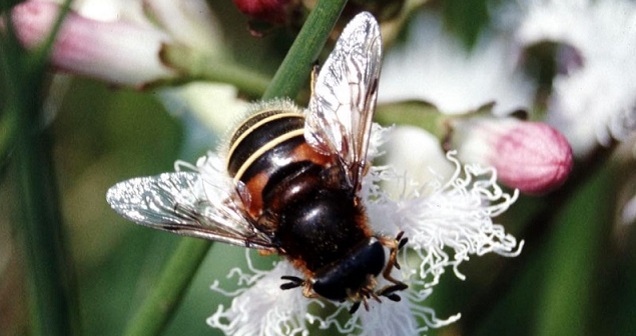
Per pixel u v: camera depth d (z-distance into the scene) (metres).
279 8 0.13
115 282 0.15
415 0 0.13
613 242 0.15
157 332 0.13
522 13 0.15
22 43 0.13
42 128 0.12
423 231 0.13
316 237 0.12
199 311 0.15
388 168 0.13
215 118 0.14
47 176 0.12
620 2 0.15
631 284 0.15
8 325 0.15
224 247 0.15
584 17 0.15
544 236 0.15
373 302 0.13
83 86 0.16
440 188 0.13
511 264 0.15
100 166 0.16
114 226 0.16
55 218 0.12
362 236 0.12
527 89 0.15
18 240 0.13
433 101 0.14
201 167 0.13
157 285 0.13
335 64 0.12
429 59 0.15
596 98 0.14
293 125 0.12
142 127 0.16
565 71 0.15
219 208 0.12
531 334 0.15
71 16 0.13
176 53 0.13
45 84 0.13
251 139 0.12
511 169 0.13
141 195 0.12
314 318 0.13
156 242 0.15
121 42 0.13
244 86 0.13
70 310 0.12
